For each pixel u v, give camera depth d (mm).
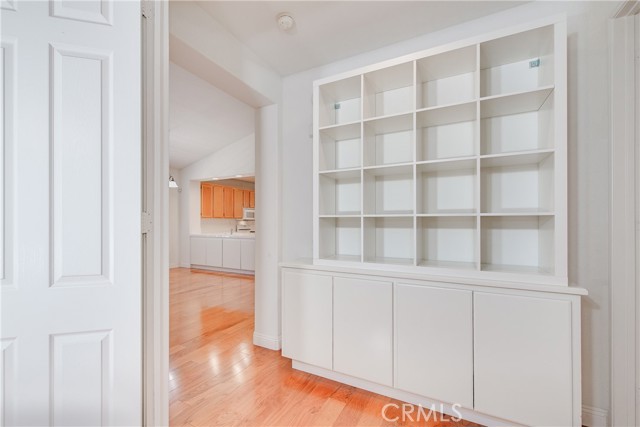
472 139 2020
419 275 1775
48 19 975
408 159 2219
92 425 1014
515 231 1883
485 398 1586
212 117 4648
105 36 1037
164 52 1418
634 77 1496
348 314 1988
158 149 1382
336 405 1817
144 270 1331
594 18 1636
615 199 1521
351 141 2482
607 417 1582
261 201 2746
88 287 1007
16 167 941
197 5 1866
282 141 2730
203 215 7039
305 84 2637
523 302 1514
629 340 1493
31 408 949
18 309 936
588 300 1643
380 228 2318
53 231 977
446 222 2098
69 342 991
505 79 1901
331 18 1988
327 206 2363
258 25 2062
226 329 3100
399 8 1886
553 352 1452
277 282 2633
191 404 1819
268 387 2012
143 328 1329
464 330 1646
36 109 959
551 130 1587
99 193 1025
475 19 1992
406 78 2100
